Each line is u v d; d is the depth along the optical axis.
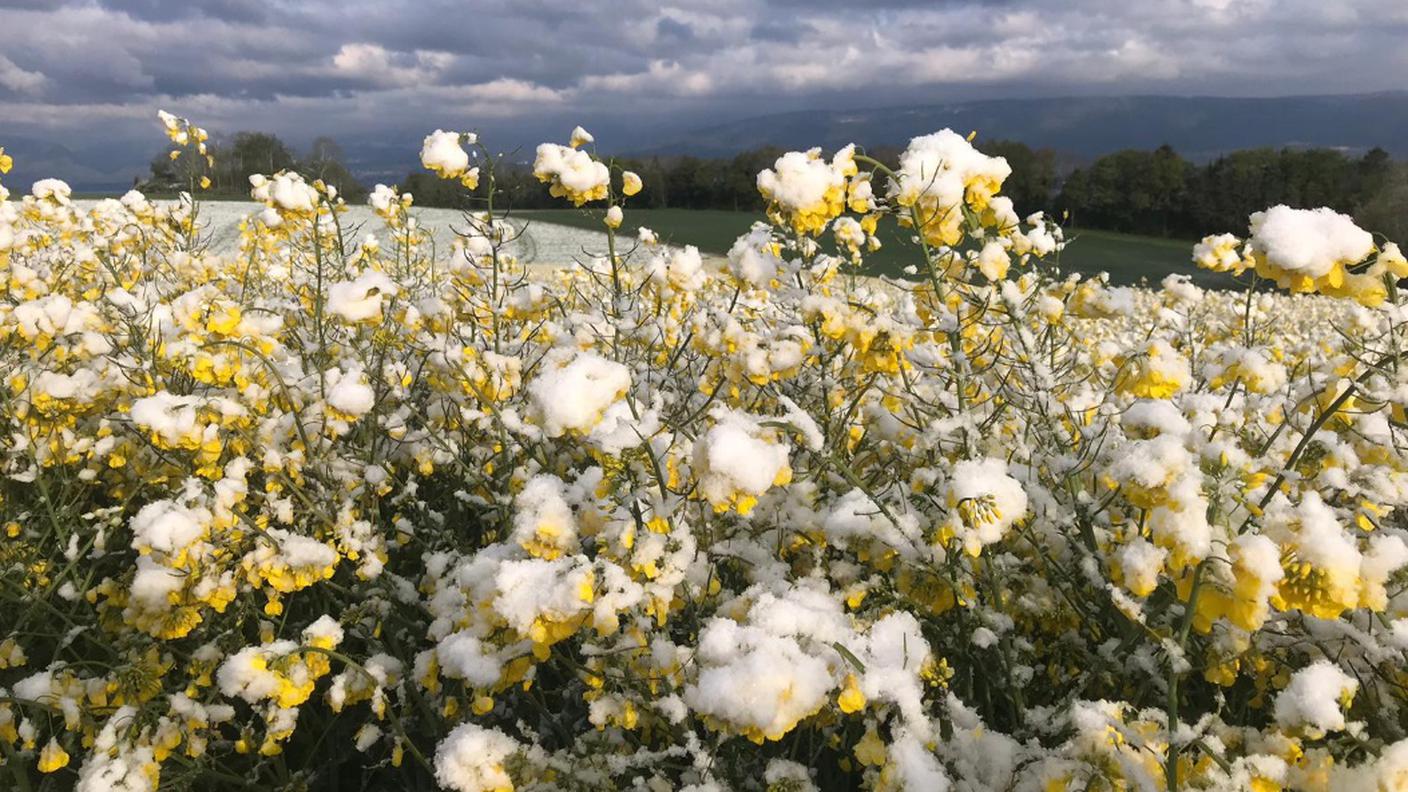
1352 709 1.91
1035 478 2.50
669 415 2.93
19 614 3.17
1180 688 2.25
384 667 2.34
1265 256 1.72
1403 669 1.85
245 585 2.72
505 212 3.86
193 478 2.74
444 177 3.79
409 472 3.55
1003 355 2.88
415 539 3.18
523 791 1.85
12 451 3.37
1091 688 2.32
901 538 2.21
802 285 3.35
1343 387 2.22
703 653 1.71
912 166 2.45
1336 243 1.64
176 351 3.28
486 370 3.24
